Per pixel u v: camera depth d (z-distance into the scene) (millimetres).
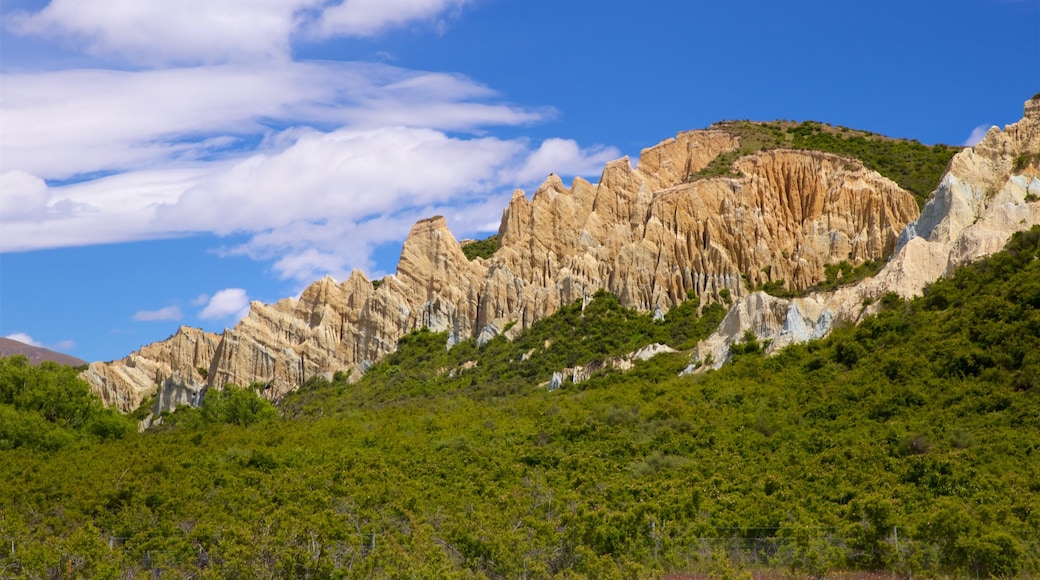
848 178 122188
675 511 59281
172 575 50562
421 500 63688
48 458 82312
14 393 100938
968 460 64188
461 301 128875
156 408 129000
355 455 78188
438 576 47938
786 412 80000
